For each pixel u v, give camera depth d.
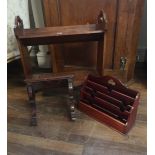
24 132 1.14
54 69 1.51
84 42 1.38
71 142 1.05
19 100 1.44
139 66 1.82
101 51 1.27
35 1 1.57
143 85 1.53
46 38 1.16
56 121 1.21
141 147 1.00
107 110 1.18
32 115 1.20
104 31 1.14
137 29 1.33
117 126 1.09
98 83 1.26
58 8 1.27
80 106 1.27
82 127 1.15
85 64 1.49
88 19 1.30
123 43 1.33
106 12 1.25
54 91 1.52
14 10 1.40
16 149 1.03
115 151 0.99
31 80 1.13
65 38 1.20
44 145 1.04
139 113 1.24
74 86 1.38
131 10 1.20
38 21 1.66
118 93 1.15
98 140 1.05
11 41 1.44
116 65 1.43
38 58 1.85
